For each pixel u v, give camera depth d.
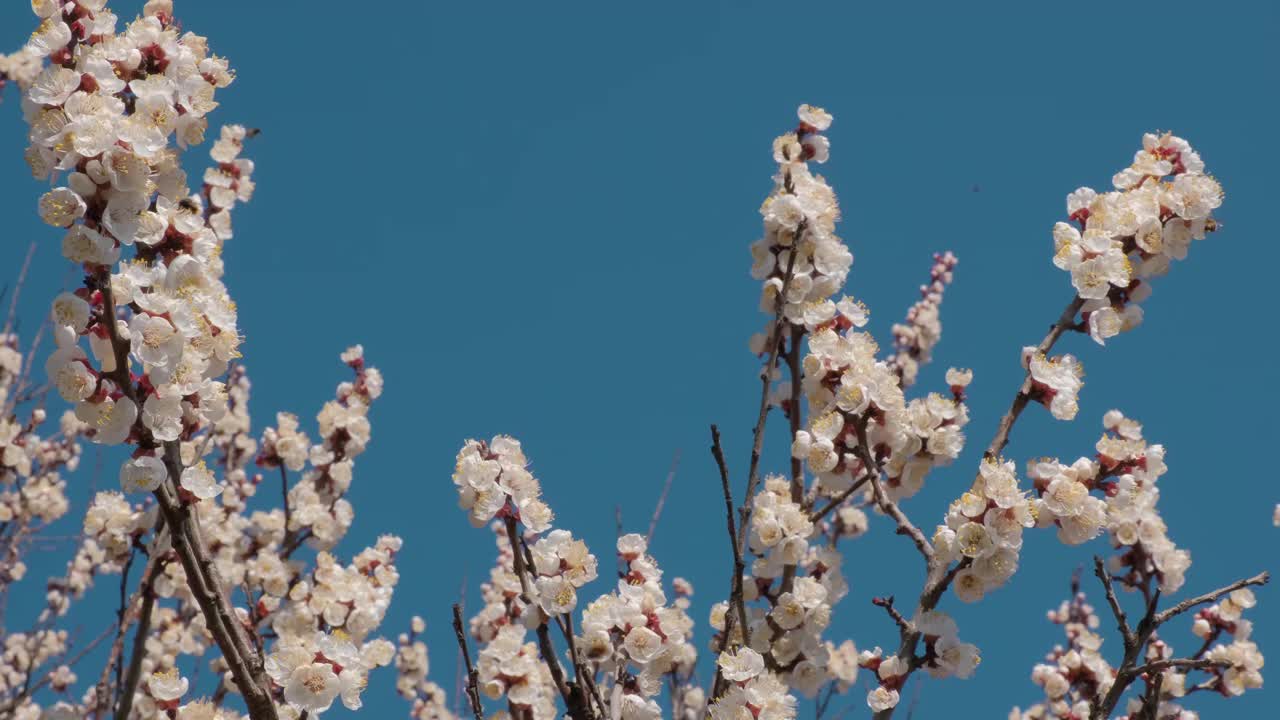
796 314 6.27
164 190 4.51
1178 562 6.80
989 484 4.95
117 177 4.13
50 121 4.16
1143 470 5.75
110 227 4.12
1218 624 6.76
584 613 5.39
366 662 5.00
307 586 7.51
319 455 8.80
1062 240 5.88
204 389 4.62
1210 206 5.91
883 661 5.23
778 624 5.96
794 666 6.00
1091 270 5.71
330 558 7.54
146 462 4.16
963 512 4.96
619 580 5.47
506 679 6.23
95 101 4.20
